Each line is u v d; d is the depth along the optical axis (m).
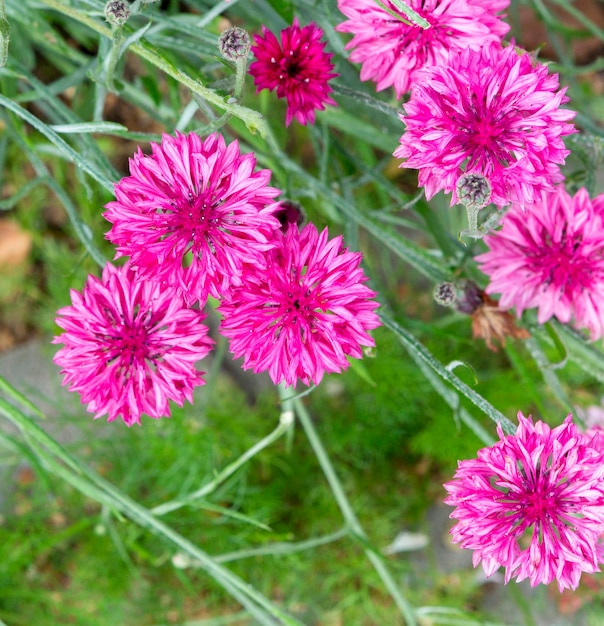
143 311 0.27
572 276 0.31
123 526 0.49
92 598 0.50
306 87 0.29
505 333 0.33
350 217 0.37
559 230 0.31
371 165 0.47
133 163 0.24
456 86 0.24
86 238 0.33
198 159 0.24
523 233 0.31
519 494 0.26
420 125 0.24
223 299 0.25
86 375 0.27
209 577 0.49
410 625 0.38
